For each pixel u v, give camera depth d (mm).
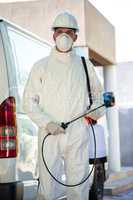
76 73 5641
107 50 15602
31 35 6535
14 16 13141
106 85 16578
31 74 5652
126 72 20125
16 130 5484
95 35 14125
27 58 6246
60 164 5672
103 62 16203
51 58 5641
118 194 12594
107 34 15695
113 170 16234
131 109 19562
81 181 5605
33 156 5988
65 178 5801
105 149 8172
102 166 8055
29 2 13117
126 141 19469
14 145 5445
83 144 5609
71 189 5625
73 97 5574
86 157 5648
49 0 13023
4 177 5332
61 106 5543
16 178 5480
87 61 5820
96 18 14375
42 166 5543
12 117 5457
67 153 5598
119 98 19875
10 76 5617
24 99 5621
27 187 5770
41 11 13023
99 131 8016
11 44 5836
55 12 12992
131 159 19391
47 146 5496
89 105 5770
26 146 5797
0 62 5574
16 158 5484
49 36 12922
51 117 5531
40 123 5457
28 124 5918
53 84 5562
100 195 8047
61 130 5426
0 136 5395
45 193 5535
